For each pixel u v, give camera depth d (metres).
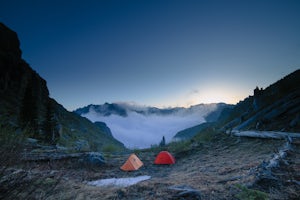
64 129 68.31
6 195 3.29
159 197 4.62
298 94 19.03
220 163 9.41
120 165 12.13
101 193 5.19
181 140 19.11
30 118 28.42
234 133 15.84
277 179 5.08
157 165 12.37
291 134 11.49
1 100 59.25
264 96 26.42
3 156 3.72
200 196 4.54
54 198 4.16
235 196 4.44
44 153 10.95
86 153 12.03
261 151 10.10
